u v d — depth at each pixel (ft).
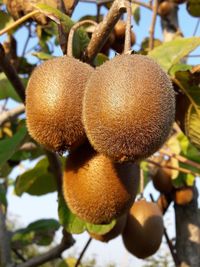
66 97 0.75
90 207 0.83
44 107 0.75
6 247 1.43
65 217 1.09
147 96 0.66
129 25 0.76
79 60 0.85
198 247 1.28
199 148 1.03
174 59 1.03
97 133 0.68
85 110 0.70
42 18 1.01
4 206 1.65
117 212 0.83
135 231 1.24
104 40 0.87
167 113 0.68
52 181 1.44
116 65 0.69
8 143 1.06
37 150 1.61
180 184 1.37
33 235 1.83
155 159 1.51
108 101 0.67
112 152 0.69
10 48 1.59
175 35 1.52
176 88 0.99
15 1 1.02
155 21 1.36
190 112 0.99
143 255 1.27
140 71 0.68
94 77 0.70
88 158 0.83
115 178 0.81
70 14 1.03
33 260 1.34
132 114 0.66
